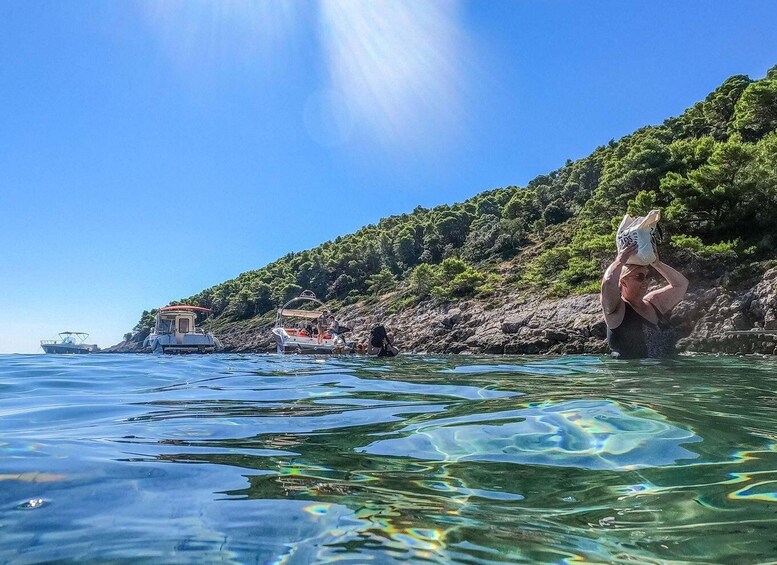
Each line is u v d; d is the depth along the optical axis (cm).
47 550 108
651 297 507
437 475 160
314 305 5897
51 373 555
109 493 144
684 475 154
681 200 2275
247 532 117
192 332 2892
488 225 5297
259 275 8281
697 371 417
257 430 232
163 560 103
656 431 205
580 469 162
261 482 154
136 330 8500
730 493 138
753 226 2150
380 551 107
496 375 466
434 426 229
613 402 262
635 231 471
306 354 1566
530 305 2702
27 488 148
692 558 103
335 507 133
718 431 204
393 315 3922
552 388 337
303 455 186
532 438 201
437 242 5828
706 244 2170
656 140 3189
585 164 4916
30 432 231
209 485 151
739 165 2195
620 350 508
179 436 221
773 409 245
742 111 3394
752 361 635
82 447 198
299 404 312
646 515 125
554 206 4788
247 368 647
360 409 288
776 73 4106
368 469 167
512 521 123
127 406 313
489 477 157
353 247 6588
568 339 1962
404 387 392
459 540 112
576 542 111
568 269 3081
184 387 420
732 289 1708
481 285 3612
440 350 2648
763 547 107
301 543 111
